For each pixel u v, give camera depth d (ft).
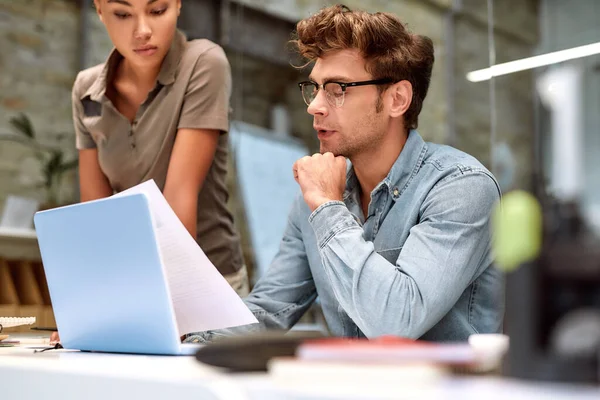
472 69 15.96
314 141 16.93
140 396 2.03
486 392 1.57
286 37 16.83
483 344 2.41
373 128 4.95
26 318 4.34
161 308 3.23
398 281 4.14
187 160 5.62
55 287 3.66
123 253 3.26
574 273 1.62
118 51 5.83
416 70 5.12
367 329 4.19
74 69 14.01
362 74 4.93
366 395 1.54
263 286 5.40
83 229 3.37
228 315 3.68
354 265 4.18
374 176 5.12
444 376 1.86
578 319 1.61
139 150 5.83
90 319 3.55
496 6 15.12
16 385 2.52
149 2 5.48
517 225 1.71
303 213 5.37
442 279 4.26
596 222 1.68
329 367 1.82
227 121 5.83
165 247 3.62
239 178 15.92
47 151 13.47
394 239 4.91
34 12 13.55
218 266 6.08
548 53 14.21
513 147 14.71
